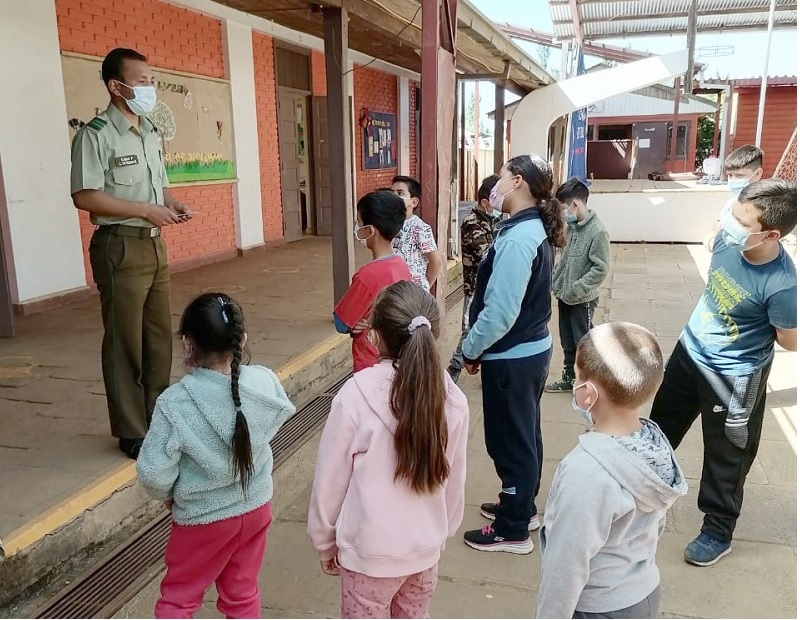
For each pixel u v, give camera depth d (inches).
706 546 109.6
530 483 110.2
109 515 112.7
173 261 306.3
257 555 84.7
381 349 73.0
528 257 99.9
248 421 77.5
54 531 101.4
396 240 152.5
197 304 77.0
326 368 194.7
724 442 106.7
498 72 371.9
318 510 71.5
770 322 100.4
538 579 106.3
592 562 62.4
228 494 78.2
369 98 509.7
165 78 289.0
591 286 174.4
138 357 120.4
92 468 117.0
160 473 74.0
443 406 69.6
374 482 69.4
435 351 68.9
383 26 230.7
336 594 103.3
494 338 101.8
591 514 59.1
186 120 304.3
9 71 216.7
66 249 242.4
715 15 470.6
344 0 201.6
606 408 64.3
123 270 116.3
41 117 228.4
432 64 163.3
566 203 172.9
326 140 424.2
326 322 218.8
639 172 911.0
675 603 100.0
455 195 353.7
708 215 469.4
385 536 68.8
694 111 879.1
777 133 749.9
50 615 94.3
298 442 157.0
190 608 79.5
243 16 335.6
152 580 104.8
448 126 178.2
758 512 125.4
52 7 229.8
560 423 168.7
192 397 75.7
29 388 156.0
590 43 598.5
